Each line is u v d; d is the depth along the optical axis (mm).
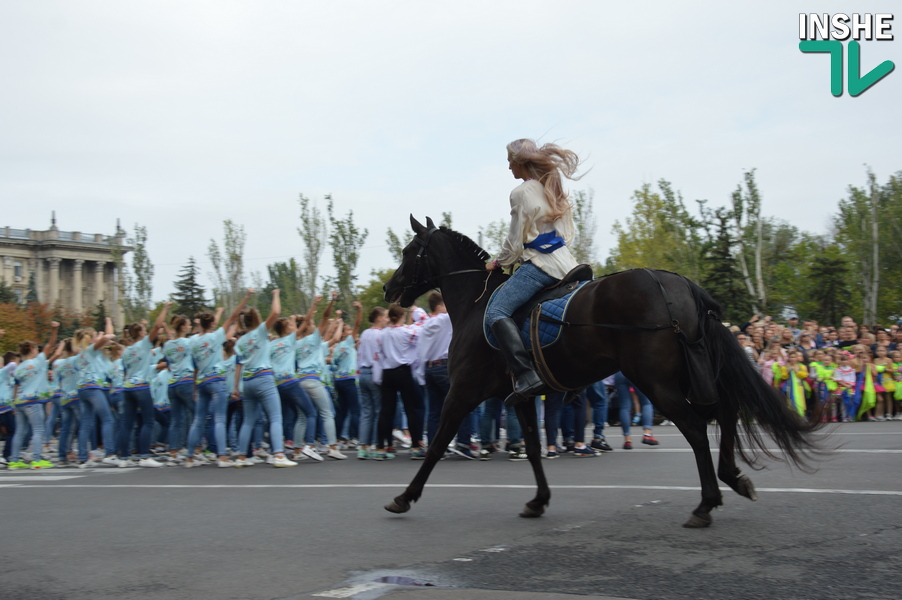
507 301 5770
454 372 6195
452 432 6176
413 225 6828
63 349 14289
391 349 11211
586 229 33094
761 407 5051
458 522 5906
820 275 48438
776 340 15531
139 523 6383
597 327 5277
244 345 10805
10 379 13664
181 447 12250
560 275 5781
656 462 9352
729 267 39875
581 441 10703
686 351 5039
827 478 7184
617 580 4055
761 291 41062
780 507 5750
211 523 6258
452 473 9133
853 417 15930
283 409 12625
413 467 10086
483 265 6410
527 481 8102
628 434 11281
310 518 6320
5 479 10453
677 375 5082
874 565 4121
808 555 4359
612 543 4883
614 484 7496
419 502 6906
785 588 3795
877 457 8734
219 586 4305
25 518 6836
